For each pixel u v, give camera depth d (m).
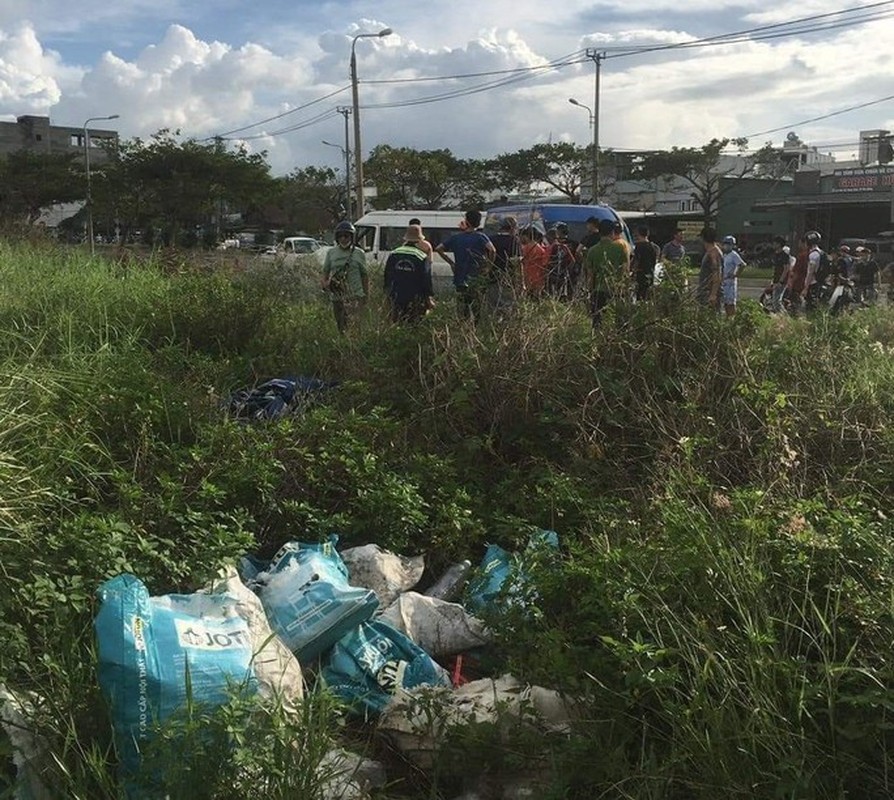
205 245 36.78
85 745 2.49
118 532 3.13
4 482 3.42
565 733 2.71
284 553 3.52
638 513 3.94
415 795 2.73
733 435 4.71
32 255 10.91
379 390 5.71
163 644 2.54
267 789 2.34
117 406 4.73
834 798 2.32
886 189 45.38
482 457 5.07
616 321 5.75
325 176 62.72
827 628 2.60
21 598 2.82
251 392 5.96
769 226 53.72
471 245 8.60
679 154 53.38
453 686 3.13
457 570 3.90
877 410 4.96
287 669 2.79
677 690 2.55
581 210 16.08
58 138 84.44
